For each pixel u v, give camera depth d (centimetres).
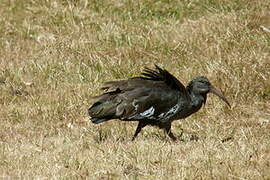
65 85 1580
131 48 1764
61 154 1147
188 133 1320
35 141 1238
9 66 1695
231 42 1744
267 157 1113
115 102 1196
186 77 1602
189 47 1759
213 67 1606
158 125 1242
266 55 1652
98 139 1252
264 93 1505
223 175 1030
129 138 1273
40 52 1780
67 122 1384
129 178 1034
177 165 1084
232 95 1502
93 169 1070
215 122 1388
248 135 1268
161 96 1216
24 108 1447
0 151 1159
